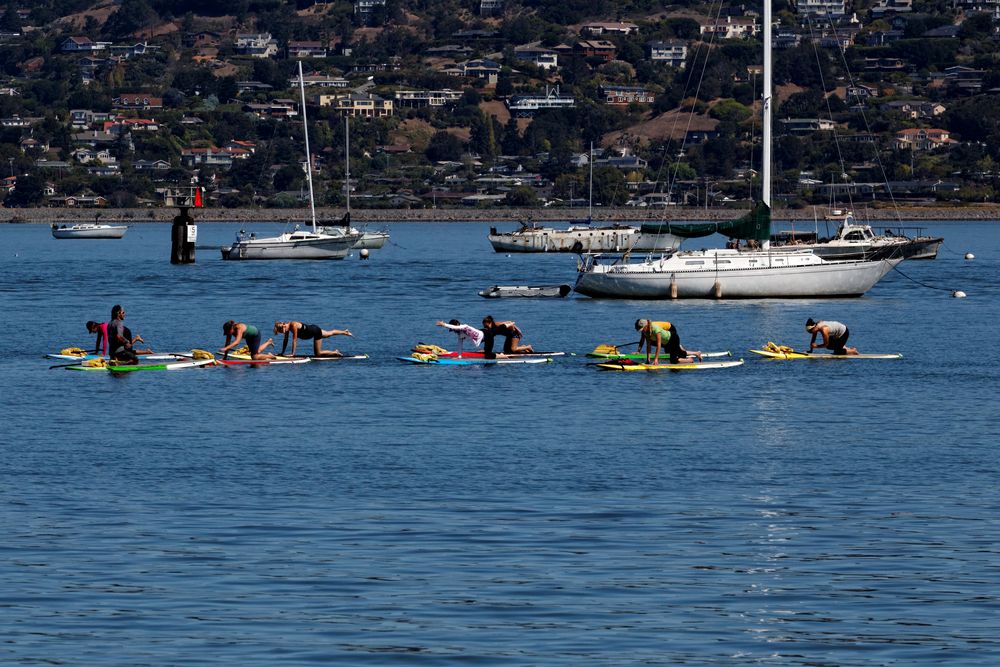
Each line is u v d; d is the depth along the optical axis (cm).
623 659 7406
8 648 7519
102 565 9044
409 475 11962
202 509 10644
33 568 8969
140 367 19175
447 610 8162
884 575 8900
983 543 9681
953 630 7856
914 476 12006
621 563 9150
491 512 10581
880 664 7338
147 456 12838
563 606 8244
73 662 7312
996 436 14050
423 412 15525
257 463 12519
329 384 17775
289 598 8375
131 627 7850
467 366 19550
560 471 12169
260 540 9694
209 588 8562
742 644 7631
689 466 12438
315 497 11088
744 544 9644
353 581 8731
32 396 16675
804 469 12306
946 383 17988
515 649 7531
